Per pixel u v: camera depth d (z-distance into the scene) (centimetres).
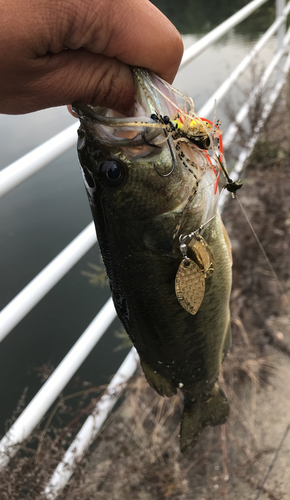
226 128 94
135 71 23
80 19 20
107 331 84
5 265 102
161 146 25
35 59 21
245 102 91
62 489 45
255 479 50
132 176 25
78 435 52
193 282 26
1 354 86
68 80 23
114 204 25
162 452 53
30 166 41
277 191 77
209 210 27
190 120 25
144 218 26
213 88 111
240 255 69
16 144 120
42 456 45
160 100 24
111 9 21
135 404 57
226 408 38
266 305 70
